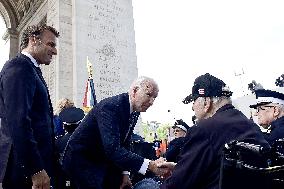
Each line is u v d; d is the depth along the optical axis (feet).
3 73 9.61
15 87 9.09
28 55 10.50
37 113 9.96
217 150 7.07
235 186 6.03
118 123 11.22
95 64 44.19
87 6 46.01
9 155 9.18
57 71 41.93
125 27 49.93
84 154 11.34
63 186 11.18
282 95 12.48
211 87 8.23
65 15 44.88
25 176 9.11
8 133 9.40
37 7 55.67
